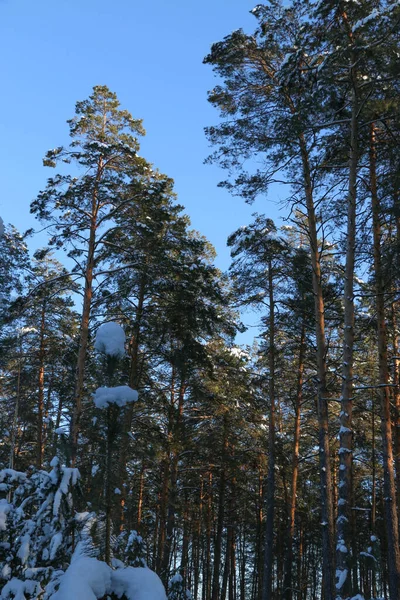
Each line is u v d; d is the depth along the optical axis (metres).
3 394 28.61
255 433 26.27
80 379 17.69
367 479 29.94
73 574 3.66
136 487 27.58
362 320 18.34
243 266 19.45
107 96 20.47
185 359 20.77
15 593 4.70
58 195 18.31
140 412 23.05
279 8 15.32
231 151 15.74
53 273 27.84
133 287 20.88
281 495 31.59
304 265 17.94
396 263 15.03
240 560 42.75
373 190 15.66
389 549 14.36
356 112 14.46
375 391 22.05
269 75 16.39
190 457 26.80
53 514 4.78
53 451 4.97
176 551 37.31
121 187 19.11
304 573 35.19
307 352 22.72
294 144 15.55
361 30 12.85
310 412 27.03
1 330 22.17
